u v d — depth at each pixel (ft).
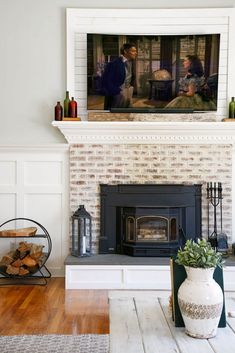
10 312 12.16
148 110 15.96
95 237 16.05
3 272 15.34
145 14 16.11
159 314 6.99
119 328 6.33
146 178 16.05
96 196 16.07
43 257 15.65
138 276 14.62
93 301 13.25
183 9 16.08
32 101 16.30
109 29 16.16
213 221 15.92
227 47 16.16
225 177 15.99
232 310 7.32
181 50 15.87
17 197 16.22
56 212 16.26
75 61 16.25
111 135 15.83
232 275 14.43
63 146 16.03
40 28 16.29
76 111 15.81
